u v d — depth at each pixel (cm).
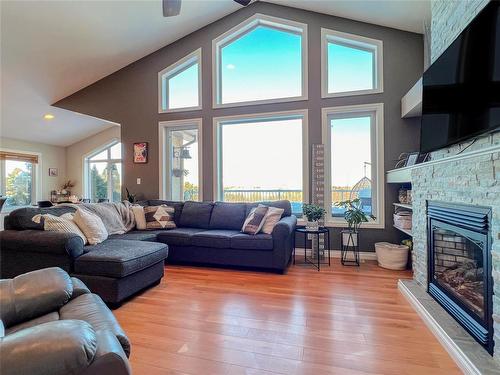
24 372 67
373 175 385
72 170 768
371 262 362
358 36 380
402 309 220
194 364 153
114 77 497
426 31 327
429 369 148
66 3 338
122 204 388
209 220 394
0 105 509
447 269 206
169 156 484
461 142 188
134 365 152
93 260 230
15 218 263
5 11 324
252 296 248
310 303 232
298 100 405
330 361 155
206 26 452
